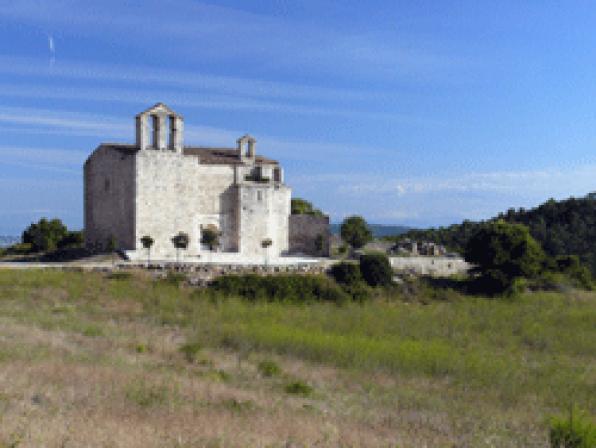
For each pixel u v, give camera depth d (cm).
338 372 2662
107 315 4050
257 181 7519
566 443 1600
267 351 3073
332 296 5547
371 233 9519
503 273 6662
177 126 6894
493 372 2720
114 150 7156
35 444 1188
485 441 1591
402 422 1761
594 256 11638
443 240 13825
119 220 7031
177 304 4603
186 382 2052
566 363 3219
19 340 2617
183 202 6894
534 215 14875
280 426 1534
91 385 1830
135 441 1267
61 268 5381
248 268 5853
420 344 3278
